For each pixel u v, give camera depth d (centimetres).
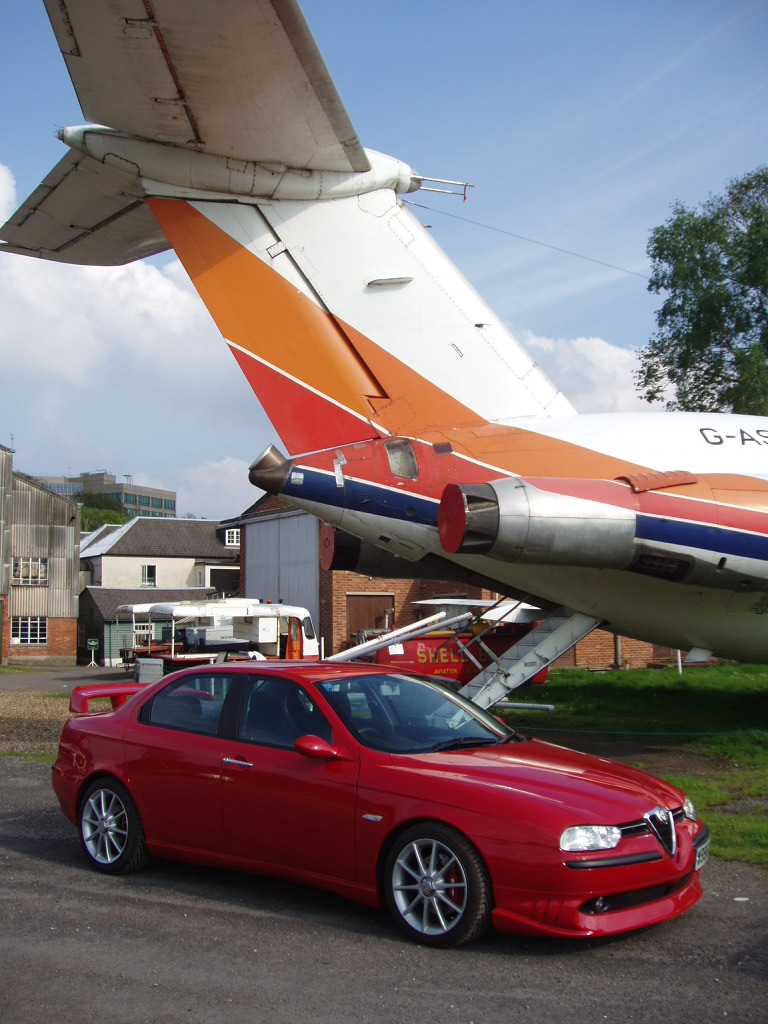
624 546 938
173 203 955
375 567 1170
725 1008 396
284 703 571
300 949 471
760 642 1096
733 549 956
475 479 1000
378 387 1021
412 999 409
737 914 518
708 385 3297
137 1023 388
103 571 5159
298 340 1004
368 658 1521
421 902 486
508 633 1545
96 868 623
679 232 3266
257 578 3172
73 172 908
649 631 1112
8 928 505
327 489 999
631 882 458
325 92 787
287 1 654
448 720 590
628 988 418
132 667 3206
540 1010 396
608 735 1217
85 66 730
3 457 4259
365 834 504
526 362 1072
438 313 1039
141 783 602
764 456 1049
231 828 560
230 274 983
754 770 949
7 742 1239
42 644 4366
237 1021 389
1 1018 393
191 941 484
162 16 662
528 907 453
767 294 3192
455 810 477
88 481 15412
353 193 1008
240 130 869
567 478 988
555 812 461
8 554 4256
